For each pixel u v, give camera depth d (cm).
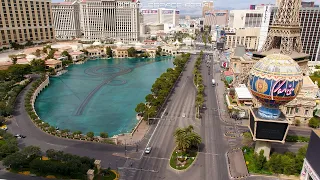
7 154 9650
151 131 12788
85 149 10956
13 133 12188
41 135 12119
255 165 9844
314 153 8125
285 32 19000
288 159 9506
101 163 9938
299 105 13438
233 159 10325
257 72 9406
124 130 13575
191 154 10681
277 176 9338
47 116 15475
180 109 15775
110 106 17188
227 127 13288
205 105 16500
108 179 8925
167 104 16662
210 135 12394
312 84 13750
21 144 11181
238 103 15475
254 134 9956
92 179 8831
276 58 9206
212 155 10650
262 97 9431
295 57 18788
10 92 16850
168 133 12588
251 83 9769
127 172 9419
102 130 13600
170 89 19300
